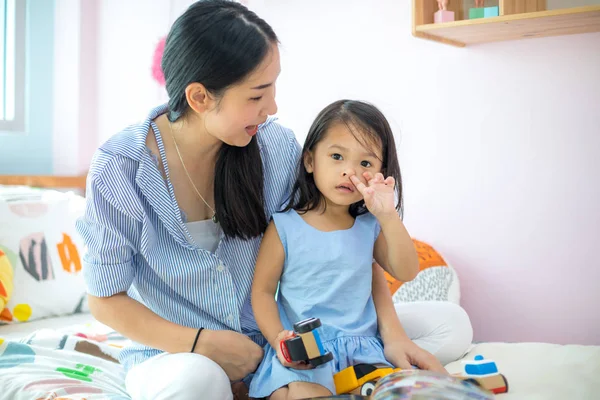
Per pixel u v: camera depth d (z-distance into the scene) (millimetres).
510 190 1911
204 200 1255
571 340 1850
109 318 1161
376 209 1183
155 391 1065
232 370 1154
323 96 2193
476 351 1463
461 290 2008
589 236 1803
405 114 2059
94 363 1411
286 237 1238
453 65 1967
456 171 1991
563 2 1747
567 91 1806
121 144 1165
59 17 2531
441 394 836
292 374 1107
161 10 2402
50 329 1664
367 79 2111
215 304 1233
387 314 1274
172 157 1214
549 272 1870
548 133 1842
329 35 2166
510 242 1923
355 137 1188
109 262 1150
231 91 1098
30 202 1961
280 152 1325
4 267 1796
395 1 2039
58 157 2564
